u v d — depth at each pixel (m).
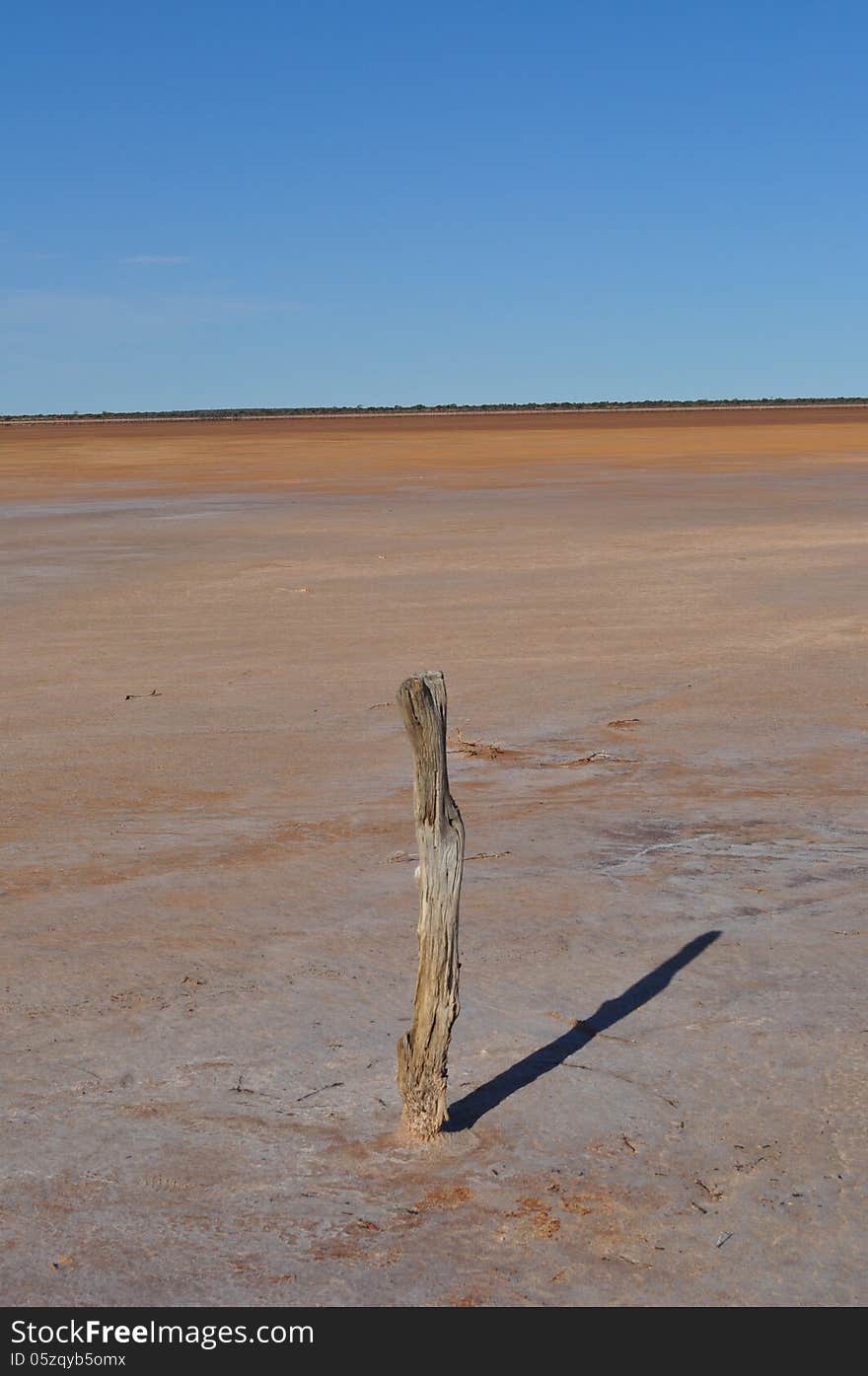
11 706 12.93
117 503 40.56
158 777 10.17
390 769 10.34
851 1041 5.73
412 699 4.69
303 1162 4.82
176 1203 4.57
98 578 22.89
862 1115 5.13
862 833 8.63
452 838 4.76
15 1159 4.83
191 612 19.06
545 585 21.33
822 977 6.40
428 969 4.84
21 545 28.19
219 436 108.00
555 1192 4.63
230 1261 4.28
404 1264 4.27
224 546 27.59
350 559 25.14
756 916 7.19
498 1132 5.02
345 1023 5.89
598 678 13.95
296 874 7.88
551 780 10.02
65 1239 4.38
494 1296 4.12
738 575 22.06
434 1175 4.74
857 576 21.58
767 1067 5.51
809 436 86.31
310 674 14.40
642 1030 5.86
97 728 11.92
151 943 6.81
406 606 19.34
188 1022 5.91
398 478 51.66
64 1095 5.28
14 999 6.14
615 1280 4.20
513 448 77.81
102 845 8.47
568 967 6.53
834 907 7.31
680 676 13.96
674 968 6.51
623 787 9.79
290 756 10.82
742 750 10.84
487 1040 5.78
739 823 8.88
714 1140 4.96
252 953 6.68
